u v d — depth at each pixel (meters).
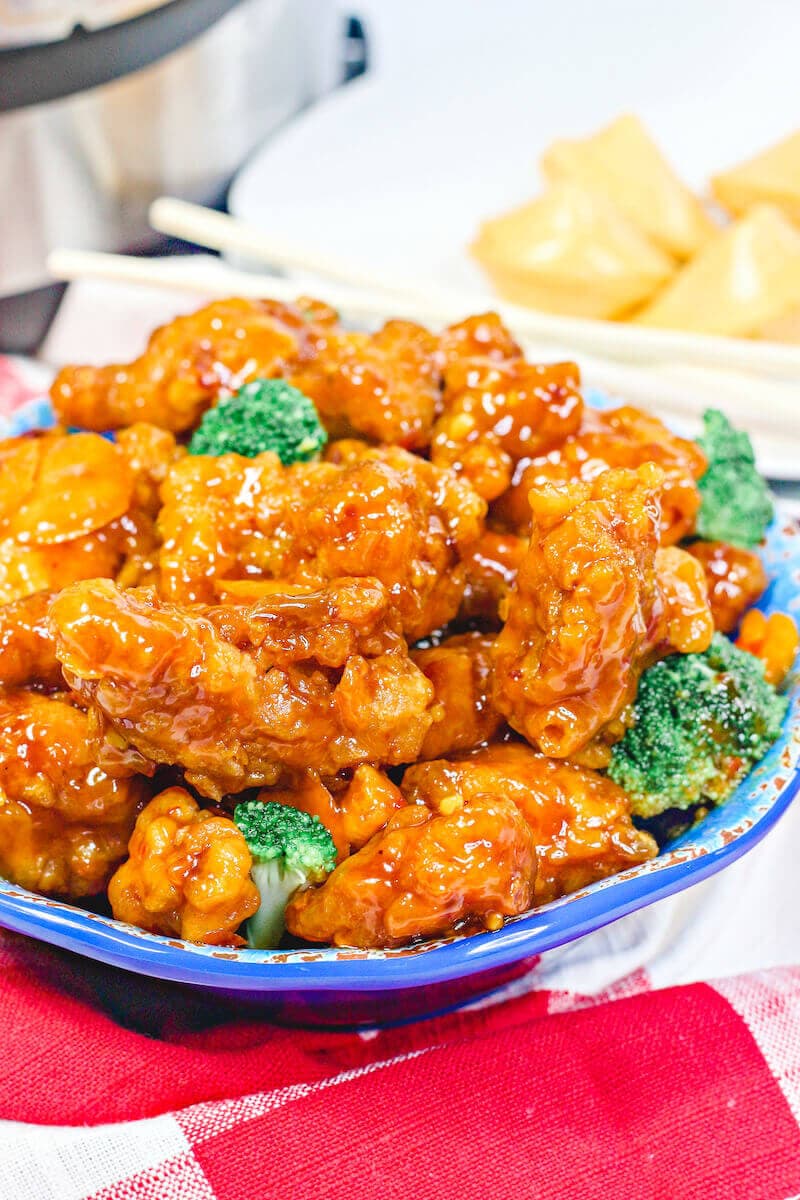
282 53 0.81
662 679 0.50
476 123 0.85
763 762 0.49
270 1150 0.47
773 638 0.52
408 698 0.47
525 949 0.45
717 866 0.47
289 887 0.47
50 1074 0.47
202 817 0.47
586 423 0.53
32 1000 0.48
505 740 0.50
